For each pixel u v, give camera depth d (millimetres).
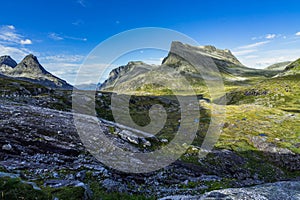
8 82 68750
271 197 15227
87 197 11922
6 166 15016
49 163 18281
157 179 21688
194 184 22562
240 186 25891
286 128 71688
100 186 15648
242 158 44312
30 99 56656
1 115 27547
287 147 54344
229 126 72438
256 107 108812
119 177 19281
